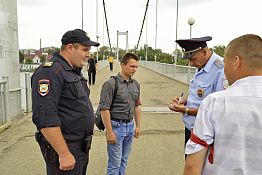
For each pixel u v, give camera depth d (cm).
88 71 1673
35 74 223
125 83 334
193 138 152
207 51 279
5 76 694
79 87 234
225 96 149
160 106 990
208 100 152
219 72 269
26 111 827
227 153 146
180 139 607
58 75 221
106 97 322
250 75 149
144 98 1180
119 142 335
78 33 235
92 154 511
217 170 149
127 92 332
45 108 213
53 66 222
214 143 149
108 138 325
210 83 274
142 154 511
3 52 723
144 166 456
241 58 149
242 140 143
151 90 1452
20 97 781
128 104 334
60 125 222
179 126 715
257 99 144
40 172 431
